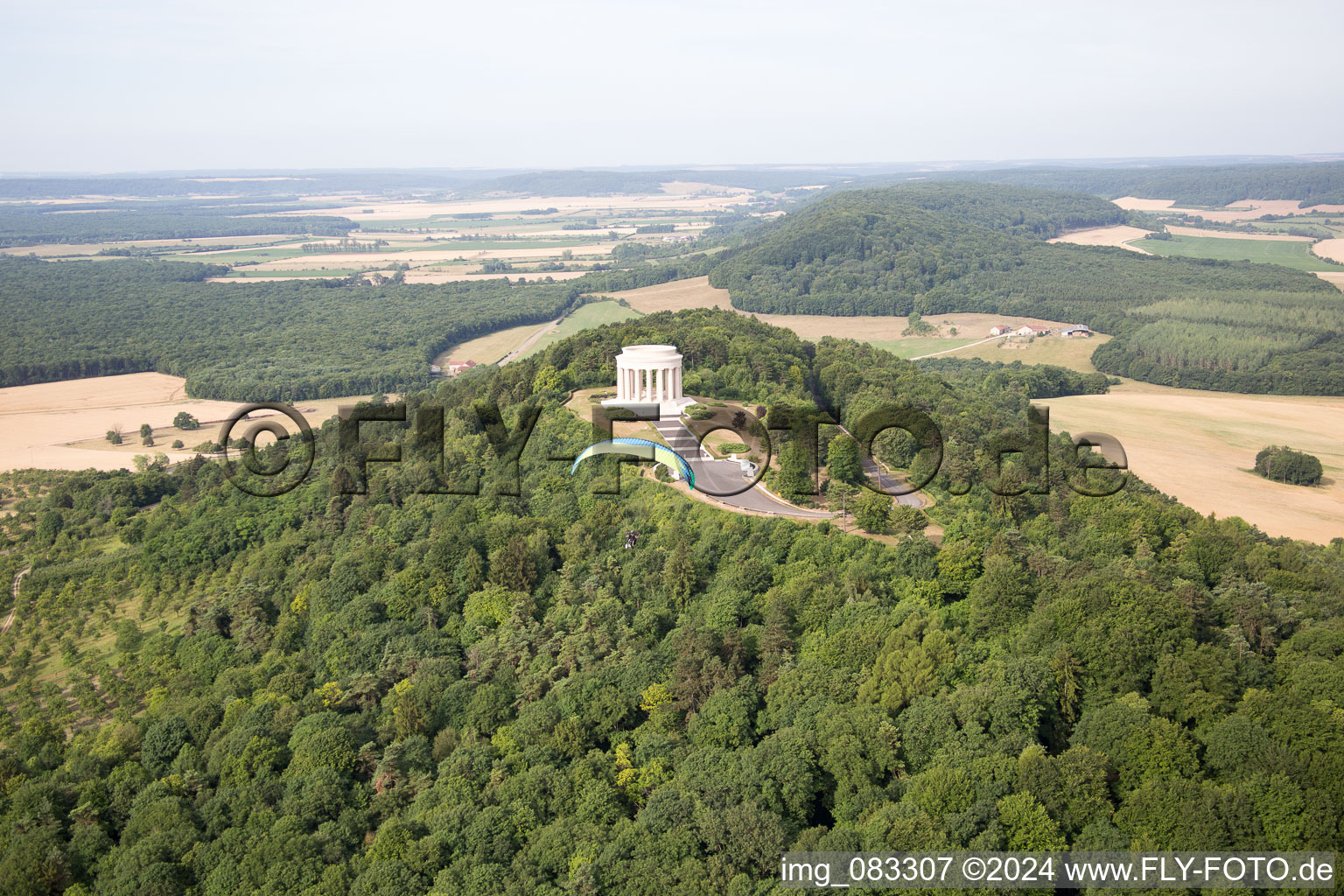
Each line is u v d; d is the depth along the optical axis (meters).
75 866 156.62
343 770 166.75
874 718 150.25
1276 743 139.75
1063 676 156.38
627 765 157.12
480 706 172.88
